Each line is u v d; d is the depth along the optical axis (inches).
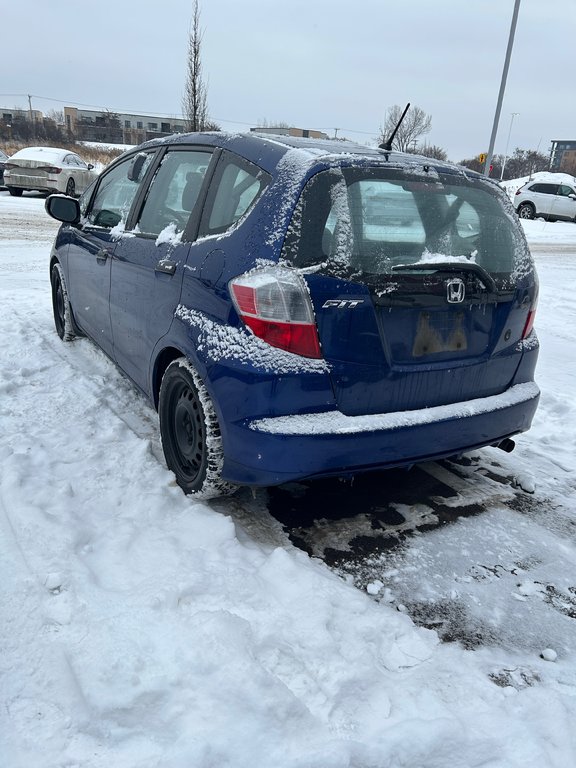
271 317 101.1
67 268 202.8
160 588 94.0
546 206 1024.9
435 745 75.0
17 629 86.6
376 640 91.7
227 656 82.6
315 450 103.0
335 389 104.8
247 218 109.9
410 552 117.4
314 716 77.2
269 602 95.7
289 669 83.4
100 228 174.7
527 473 153.3
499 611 103.7
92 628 86.7
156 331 131.3
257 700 76.8
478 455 162.6
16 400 165.8
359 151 116.5
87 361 203.3
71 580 95.1
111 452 139.5
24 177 721.6
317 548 116.6
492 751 75.4
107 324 166.9
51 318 251.9
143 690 77.8
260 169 113.5
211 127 869.8
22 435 143.8
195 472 123.9
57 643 84.4
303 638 89.1
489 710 81.7
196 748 69.0
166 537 109.5
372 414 109.3
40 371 188.4
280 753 70.8
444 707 81.0
